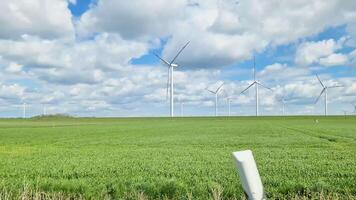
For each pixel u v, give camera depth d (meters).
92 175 19.25
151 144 46.25
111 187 14.84
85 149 39.12
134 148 40.06
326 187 14.29
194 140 51.72
